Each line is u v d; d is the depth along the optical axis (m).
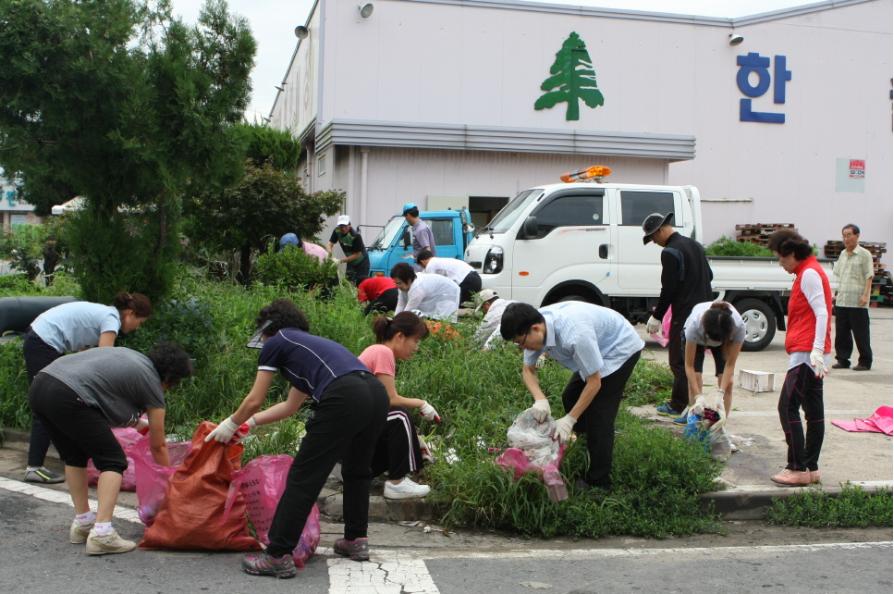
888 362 12.05
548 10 20.28
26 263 17.39
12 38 6.58
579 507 5.29
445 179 19.81
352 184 19.17
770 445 6.99
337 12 19.23
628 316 11.99
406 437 5.47
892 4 22.73
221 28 7.70
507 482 5.32
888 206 23.19
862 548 5.08
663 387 9.07
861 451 6.86
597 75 20.72
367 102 19.53
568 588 4.33
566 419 5.29
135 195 7.73
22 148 7.15
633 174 20.95
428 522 5.50
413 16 19.58
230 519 4.68
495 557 4.82
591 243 11.68
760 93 22.03
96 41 6.91
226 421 4.63
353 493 4.66
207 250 14.71
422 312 9.48
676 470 5.74
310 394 4.44
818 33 22.38
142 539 4.86
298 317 4.65
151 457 5.06
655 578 4.50
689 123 21.56
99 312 5.96
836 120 22.69
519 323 5.17
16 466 6.47
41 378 4.59
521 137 19.77
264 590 4.16
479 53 19.98
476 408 6.88
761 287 12.46
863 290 10.97
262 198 14.98
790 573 4.60
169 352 4.89
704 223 22.06
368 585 4.29
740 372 9.60
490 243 11.68
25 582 4.16
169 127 7.34
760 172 22.27
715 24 21.56
